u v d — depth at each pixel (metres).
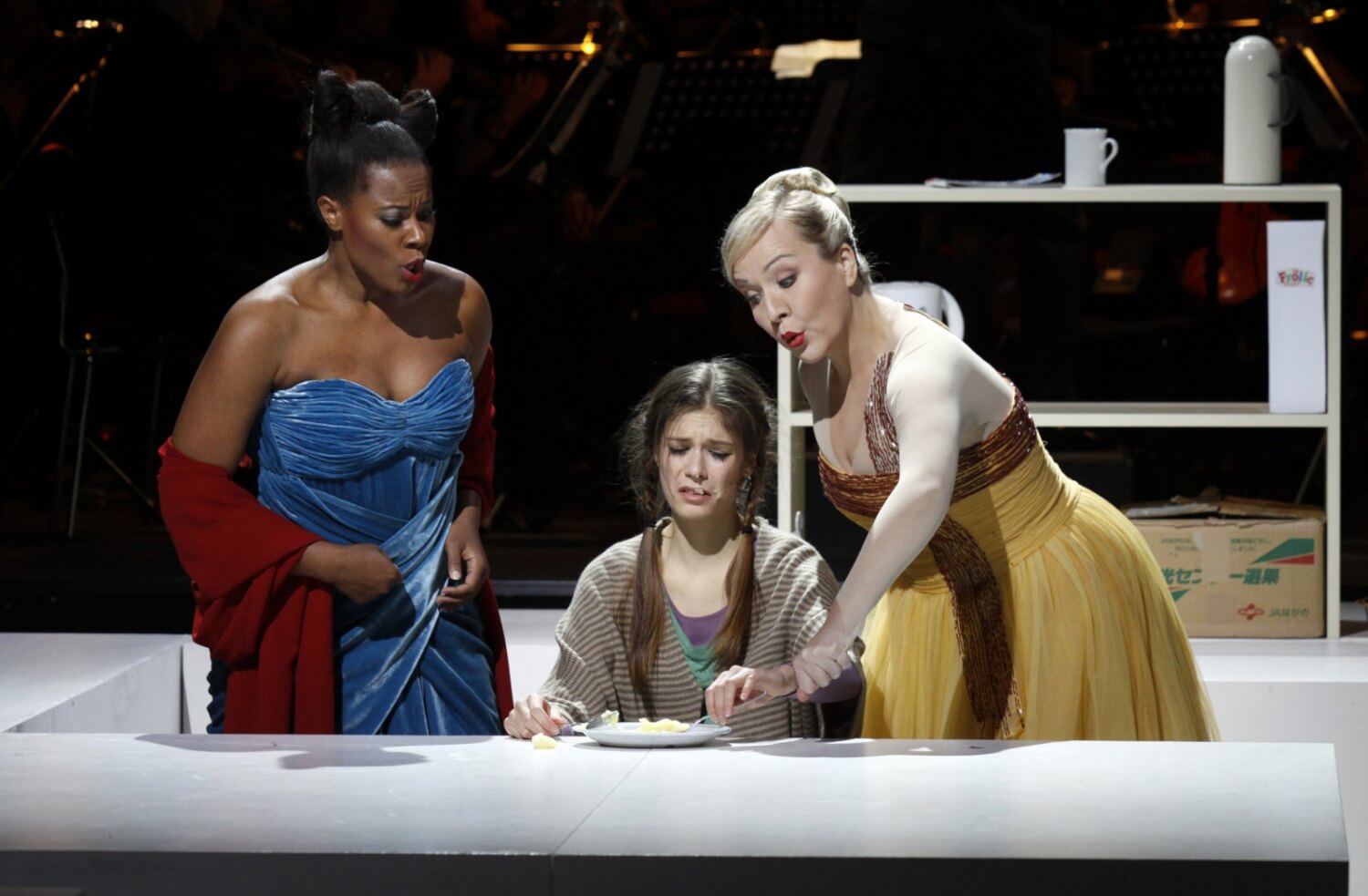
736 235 7.43
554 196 18.81
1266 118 12.66
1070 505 8.46
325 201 8.14
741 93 19.17
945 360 7.43
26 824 5.21
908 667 8.61
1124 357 20.56
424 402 8.33
